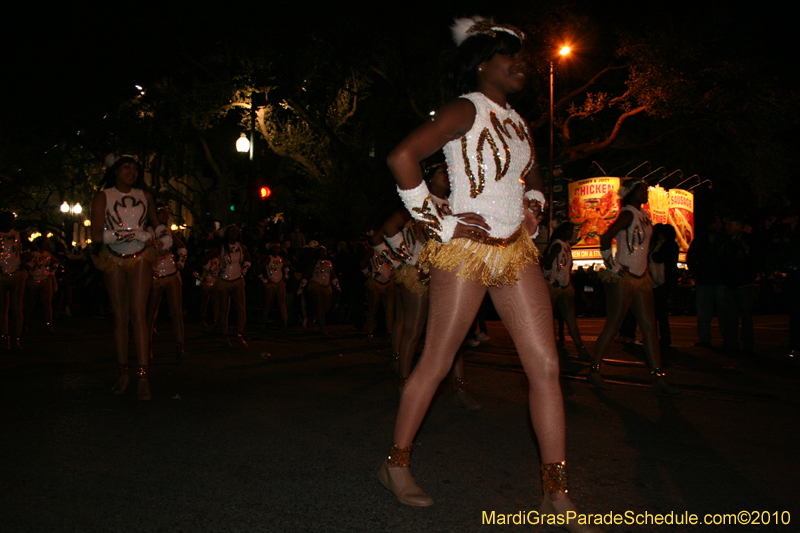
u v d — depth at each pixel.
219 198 34.78
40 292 11.76
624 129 28.95
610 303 6.34
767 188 25.58
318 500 3.31
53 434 4.51
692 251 10.17
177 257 8.35
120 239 5.75
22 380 6.70
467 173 2.95
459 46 3.14
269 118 25.44
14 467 3.79
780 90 23.61
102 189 5.91
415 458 4.04
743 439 4.54
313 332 12.80
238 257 9.88
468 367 7.82
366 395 5.99
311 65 22.25
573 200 27.36
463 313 3.04
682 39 22.69
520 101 25.59
